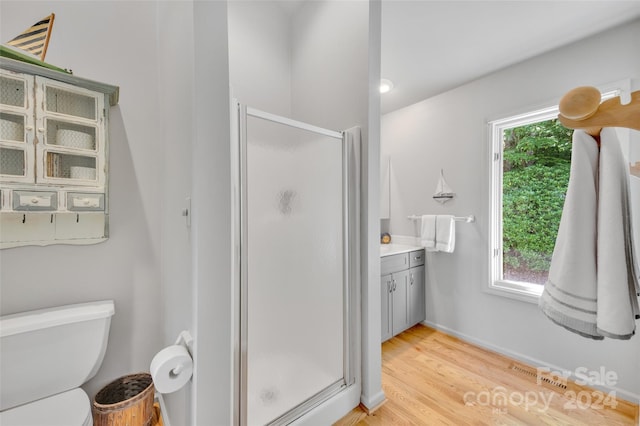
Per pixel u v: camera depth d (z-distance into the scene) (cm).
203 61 88
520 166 216
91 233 140
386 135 303
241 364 103
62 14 134
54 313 124
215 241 90
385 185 303
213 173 89
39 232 128
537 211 207
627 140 154
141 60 155
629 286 58
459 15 154
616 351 163
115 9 147
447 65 206
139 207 155
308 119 179
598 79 168
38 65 116
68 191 125
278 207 118
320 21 169
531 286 206
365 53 140
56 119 121
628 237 58
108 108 136
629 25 158
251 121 109
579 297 61
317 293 134
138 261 155
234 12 166
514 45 182
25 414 105
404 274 246
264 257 113
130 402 125
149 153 158
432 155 262
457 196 243
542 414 147
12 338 110
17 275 125
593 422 142
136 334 154
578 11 150
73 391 121
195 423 86
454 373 186
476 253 230
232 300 98
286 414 120
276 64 186
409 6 148
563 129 195
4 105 110
